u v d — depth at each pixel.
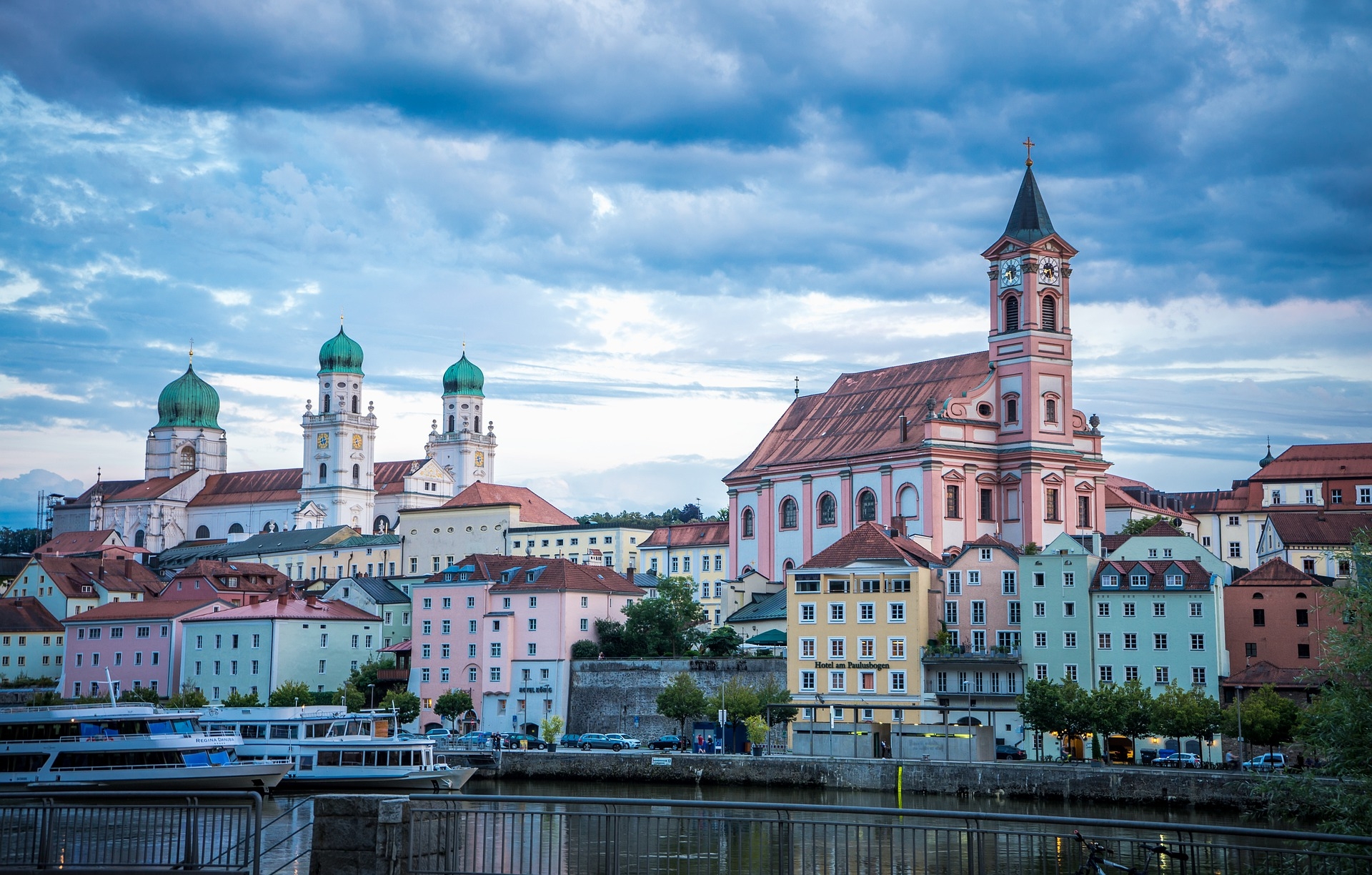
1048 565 145.50
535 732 173.88
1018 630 149.38
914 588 149.38
